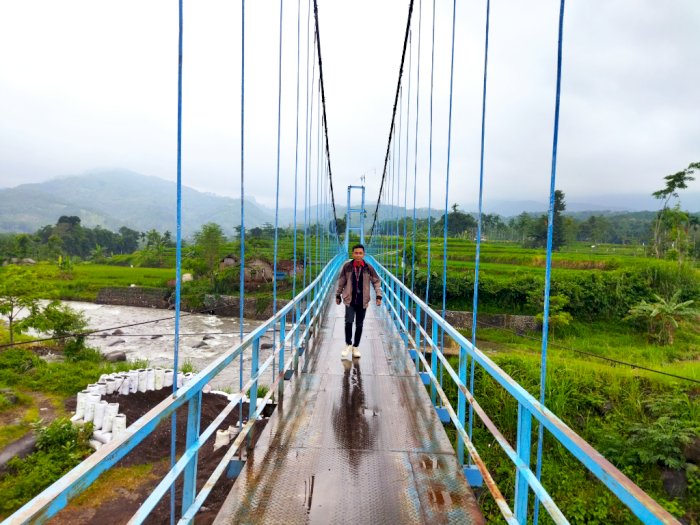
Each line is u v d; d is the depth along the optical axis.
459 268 33.84
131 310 36.59
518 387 2.36
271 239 55.62
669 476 9.09
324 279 11.92
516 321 25.52
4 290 19.97
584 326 25.03
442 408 4.75
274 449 3.72
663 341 23.08
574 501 8.52
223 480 8.18
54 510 1.21
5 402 12.86
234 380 17.09
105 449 1.52
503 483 9.02
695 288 25.70
